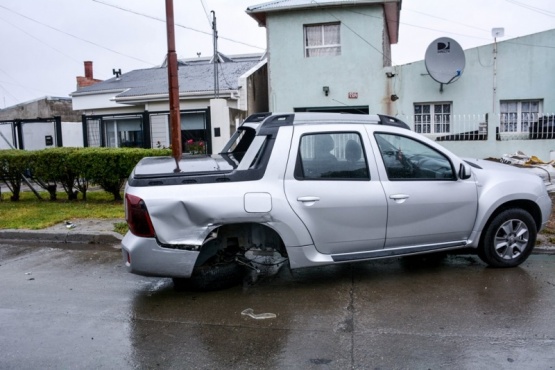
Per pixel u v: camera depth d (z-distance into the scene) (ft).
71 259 22.68
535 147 51.93
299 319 14.76
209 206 15.74
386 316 14.83
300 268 18.01
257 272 18.99
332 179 16.88
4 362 12.40
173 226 15.75
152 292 17.65
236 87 57.52
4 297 17.42
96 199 38.01
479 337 13.21
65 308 16.22
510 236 19.16
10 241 26.66
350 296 16.65
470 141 52.95
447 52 53.67
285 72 58.54
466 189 18.26
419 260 20.84
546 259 20.72
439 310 15.20
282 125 17.03
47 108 84.38
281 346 12.98
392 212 17.29
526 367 11.55
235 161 18.78
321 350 12.68
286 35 58.18
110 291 17.90
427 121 56.85
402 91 56.49
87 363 12.30
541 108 54.95
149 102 60.39
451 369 11.53
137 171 16.93
